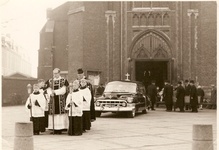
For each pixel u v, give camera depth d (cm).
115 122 1409
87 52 2809
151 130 1127
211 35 2825
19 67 6006
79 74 1134
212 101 2452
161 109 2408
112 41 2908
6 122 1420
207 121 1452
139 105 1747
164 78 3162
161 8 2912
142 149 762
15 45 5753
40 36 3906
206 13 2839
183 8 2900
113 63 2903
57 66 3772
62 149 764
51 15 3878
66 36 3806
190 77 2867
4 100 3262
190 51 2875
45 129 1094
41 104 1032
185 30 2892
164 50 2909
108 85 1830
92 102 1135
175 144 834
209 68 2830
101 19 2900
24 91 3516
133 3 2928
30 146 677
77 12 2839
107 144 835
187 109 2273
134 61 2919
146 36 2923
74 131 1006
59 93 1038
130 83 1828
